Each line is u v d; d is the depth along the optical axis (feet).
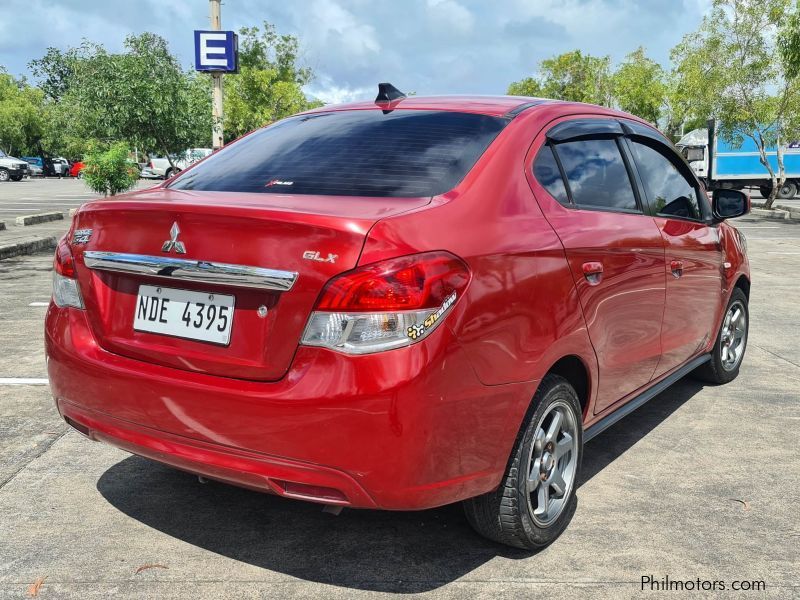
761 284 31.63
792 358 19.56
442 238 7.93
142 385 8.48
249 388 7.84
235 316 8.09
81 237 9.32
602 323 10.34
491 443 8.39
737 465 12.52
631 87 137.90
